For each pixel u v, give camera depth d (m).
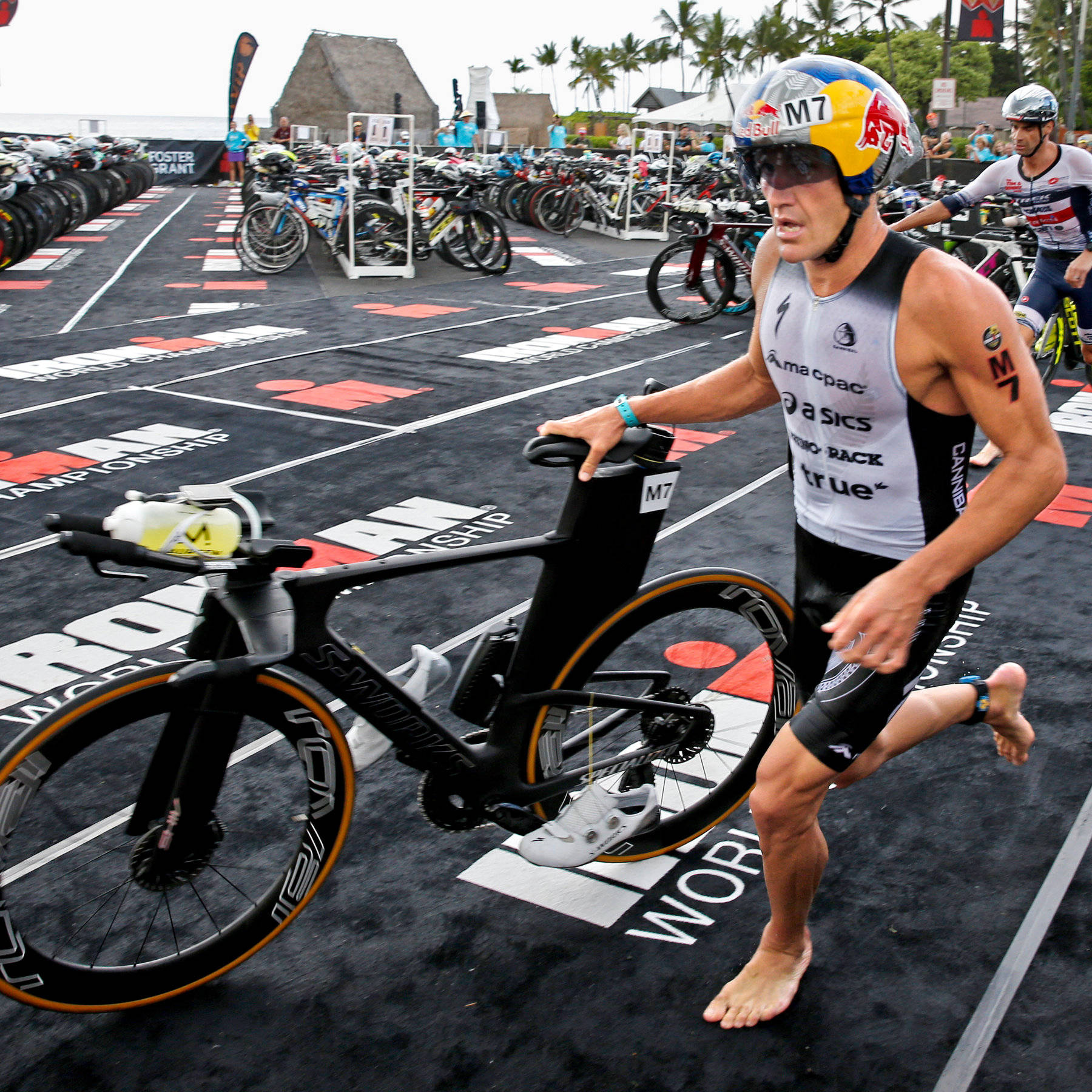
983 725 3.07
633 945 2.24
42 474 5.38
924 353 1.68
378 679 2.03
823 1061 1.94
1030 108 5.05
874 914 2.32
